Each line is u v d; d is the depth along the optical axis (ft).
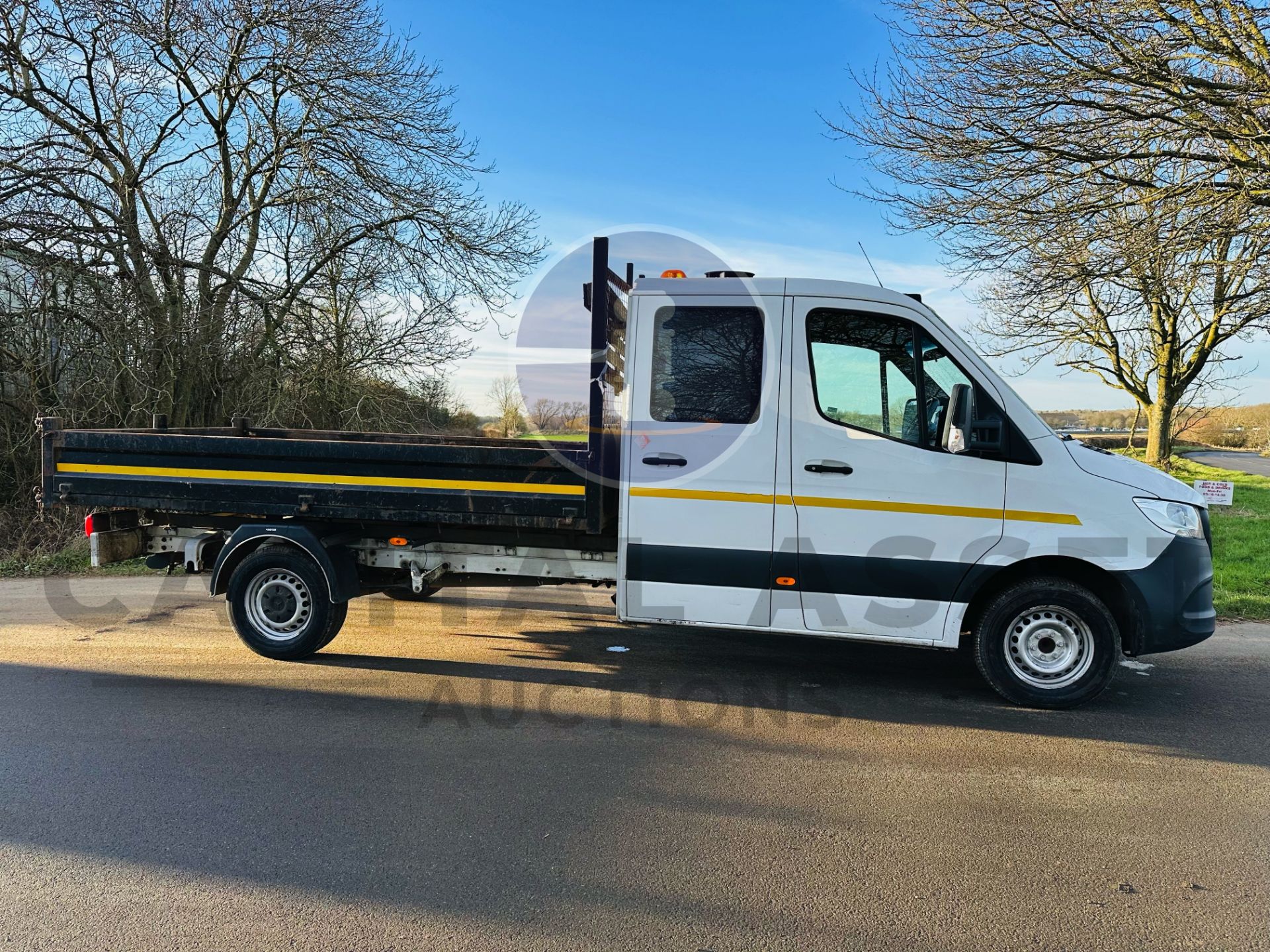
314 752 13.19
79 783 11.97
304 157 46.16
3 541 36.22
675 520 15.93
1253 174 29.66
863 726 14.58
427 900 9.05
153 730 14.06
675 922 8.71
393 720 14.64
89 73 42.86
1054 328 66.54
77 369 43.93
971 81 33.42
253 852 10.08
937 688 16.83
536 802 11.48
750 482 15.61
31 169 41.42
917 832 10.74
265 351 48.39
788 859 10.00
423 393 51.01
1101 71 30.86
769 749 13.50
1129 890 9.41
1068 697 15.28
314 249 48.67
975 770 12.73
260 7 44.29
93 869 9.66
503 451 16.24
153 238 45.37
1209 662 18.83
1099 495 14.82
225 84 45.57
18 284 42.09
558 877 9.55
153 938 8.38
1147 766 12.95
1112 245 33.40
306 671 17.49
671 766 12.75
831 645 20.03
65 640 19.97
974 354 15.11
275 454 17.31
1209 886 9.50
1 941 8.32
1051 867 9.88
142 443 17.90
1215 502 33.73
